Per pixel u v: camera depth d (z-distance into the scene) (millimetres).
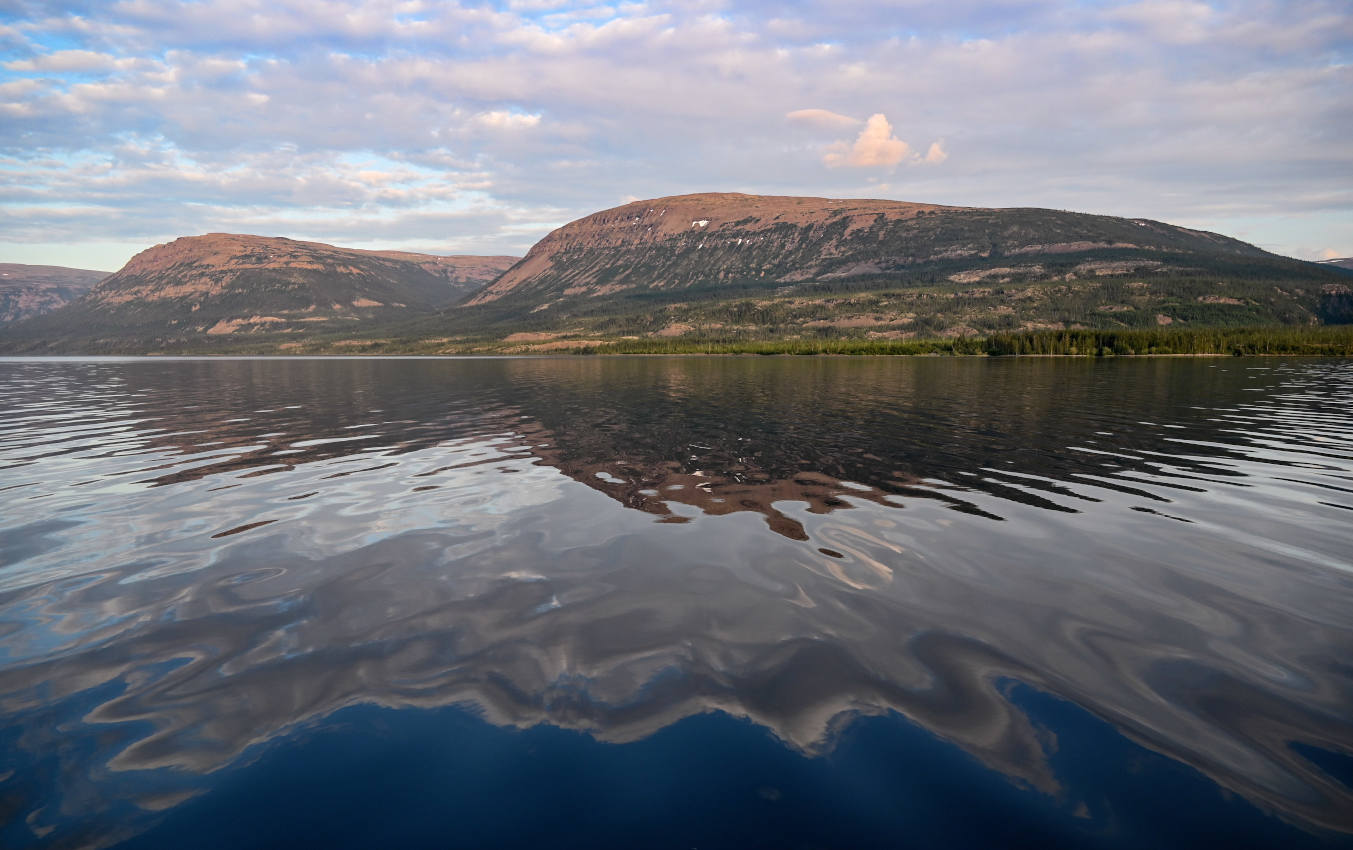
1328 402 45062
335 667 8633
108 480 21000
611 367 129750
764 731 7191
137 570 12469
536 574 12039
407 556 13148
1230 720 7328
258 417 40438
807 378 81438
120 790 6320
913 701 7742
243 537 14594
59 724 7387
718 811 6008
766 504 17297
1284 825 5738
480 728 7270
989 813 5949
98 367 153000
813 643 9211
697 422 35875
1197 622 9906
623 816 5949
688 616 10133
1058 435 29859
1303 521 15586
